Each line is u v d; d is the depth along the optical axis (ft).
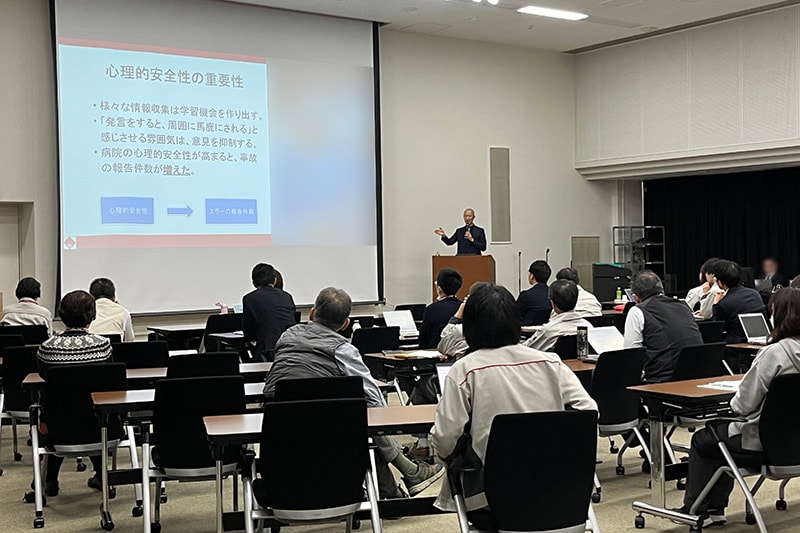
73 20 29.91
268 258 33.94
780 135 34.76
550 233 42.11
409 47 38.06
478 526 10.07
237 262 33.24
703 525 14.33
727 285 22.89
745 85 35.86
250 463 11.80
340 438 10.66
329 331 13.88
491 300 10.30
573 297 18.43
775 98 34.88
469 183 39.68
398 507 12.17
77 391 14.85
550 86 42.14
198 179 32.40
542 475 9.57
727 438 13.21
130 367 18.83
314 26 34.94
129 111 30.99
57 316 29.68
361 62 35.99
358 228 35.96
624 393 16.33
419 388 19.62
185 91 32.14
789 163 35.63
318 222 35.04
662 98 38.96
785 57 34.47
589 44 40.65
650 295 17.92
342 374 13.55
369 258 36.24
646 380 17.53
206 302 32.53
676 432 22.59
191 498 17.24
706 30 37.09
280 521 10.97
